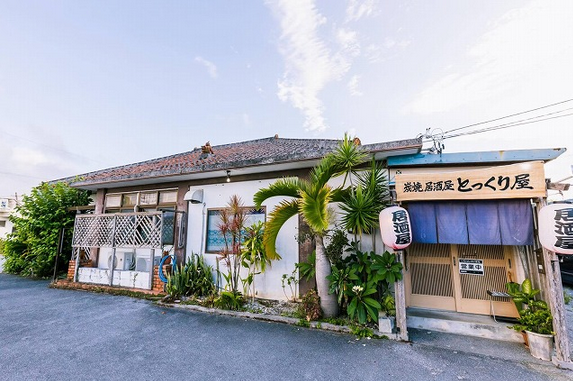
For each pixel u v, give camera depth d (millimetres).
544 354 2883
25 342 3260
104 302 5047
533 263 3537
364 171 4652
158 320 4086
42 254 7520
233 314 4293
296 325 3857
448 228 3561
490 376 2561
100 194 7379
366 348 3152
